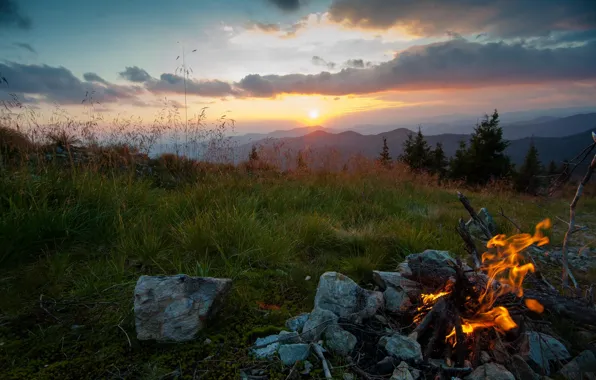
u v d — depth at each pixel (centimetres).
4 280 321
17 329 262
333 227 525
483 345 250
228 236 421
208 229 416
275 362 237
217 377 223
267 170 924
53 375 220
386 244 467
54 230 397
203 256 394
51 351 241
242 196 618
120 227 427
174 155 852
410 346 242
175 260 373
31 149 633
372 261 414
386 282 335
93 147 695
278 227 484
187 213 509
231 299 314
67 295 309
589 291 295
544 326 280
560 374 236
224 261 388
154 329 251
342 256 447
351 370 234
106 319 278
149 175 765
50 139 675
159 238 407
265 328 275
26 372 221
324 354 247
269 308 314
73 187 493
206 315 265
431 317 259
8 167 522
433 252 360
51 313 281
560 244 587
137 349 247
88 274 342
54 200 455
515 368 227
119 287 325
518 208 883
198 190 583
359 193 771
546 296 280
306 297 334
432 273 309
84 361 233
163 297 261
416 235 481
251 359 240
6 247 348
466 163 3044
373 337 266
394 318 299
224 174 788
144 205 542
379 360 243
